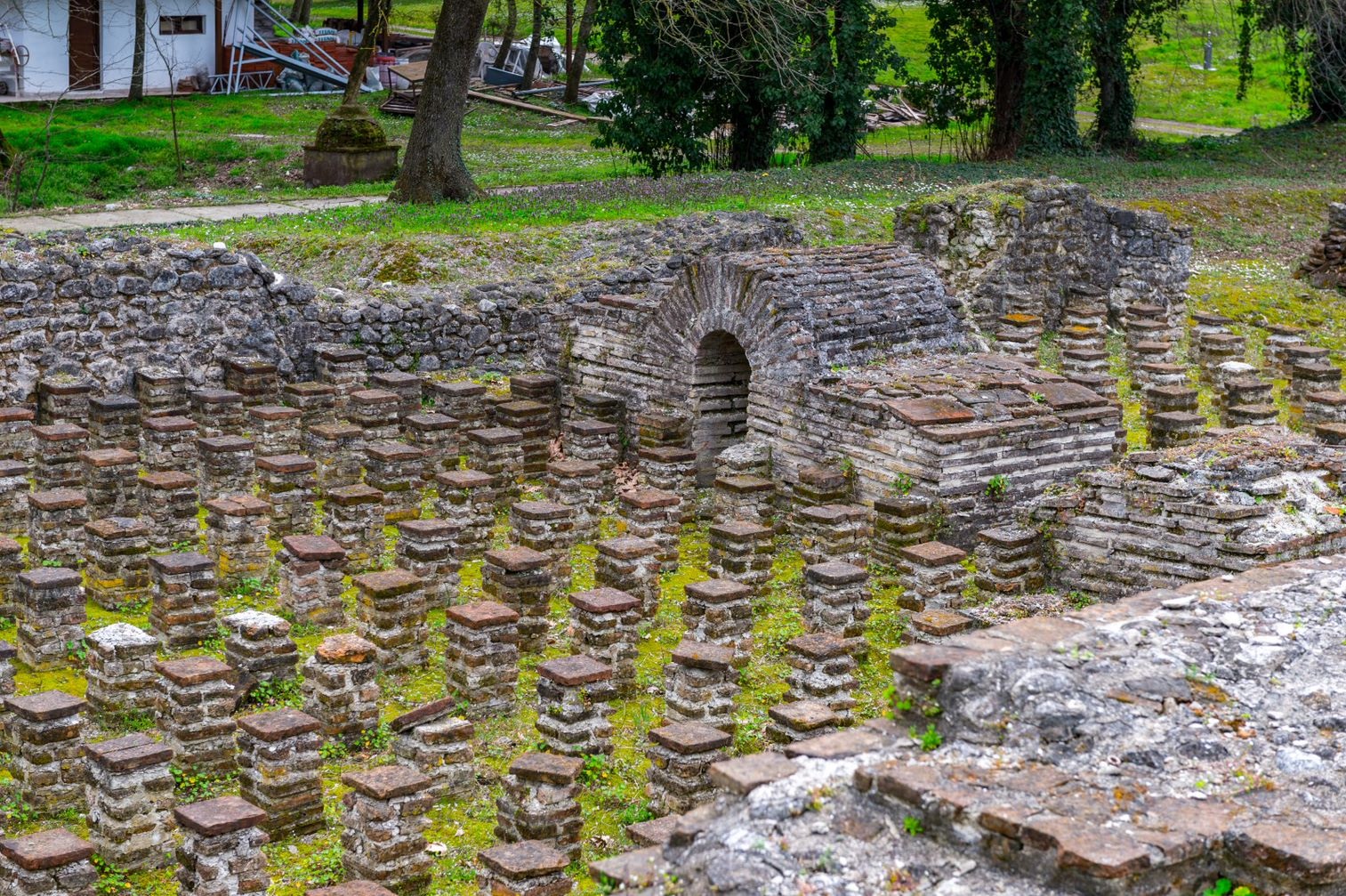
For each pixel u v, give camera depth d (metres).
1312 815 6.14
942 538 15.05
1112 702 6.82
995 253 23.31
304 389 18.23
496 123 45.41
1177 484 12.62
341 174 34.16
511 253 23.83
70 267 18.06
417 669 12.66
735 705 11.36
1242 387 18.89
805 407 16.41
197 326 19.06
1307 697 7.03
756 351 16.88
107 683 11.37
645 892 6.14
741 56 32.81
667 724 10.88
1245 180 35.00
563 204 27.91
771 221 25.81
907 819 6.22
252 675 11.71
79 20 44.25
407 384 18.83
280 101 46.41
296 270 23.09
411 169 28.92
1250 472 12.58
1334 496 12.77
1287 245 30.23
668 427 17.66
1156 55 56.28
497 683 11.84
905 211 24.00
